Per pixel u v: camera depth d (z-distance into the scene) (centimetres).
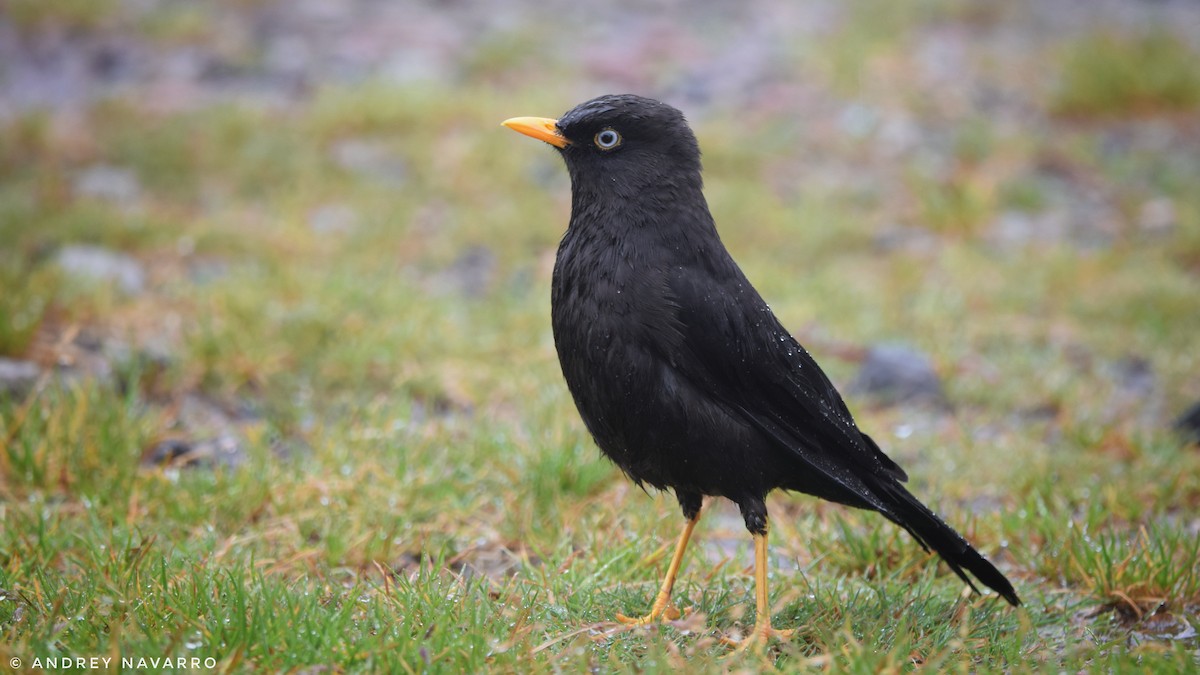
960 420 1215
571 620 755
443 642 677
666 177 787
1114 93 2197
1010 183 1858
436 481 972
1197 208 1803
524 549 893
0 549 820
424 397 1195
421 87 1995
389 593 750
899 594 808
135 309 1305
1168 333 1425
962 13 2620
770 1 2638
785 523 965
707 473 768
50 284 1282
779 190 1811
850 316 1434
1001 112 2170
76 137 1812
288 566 837
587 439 1056
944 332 1407
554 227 1645
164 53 2181
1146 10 2794
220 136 1814
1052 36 2564
